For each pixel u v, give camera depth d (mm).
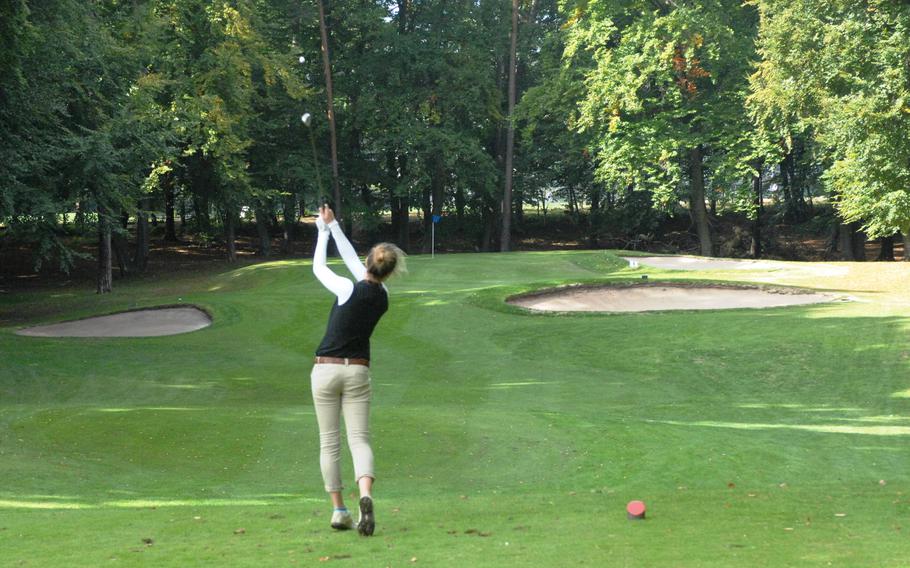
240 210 50000
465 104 51562
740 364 17828
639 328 21719
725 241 55594
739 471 9055
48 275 46250
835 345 18656
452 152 51625
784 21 33719
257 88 49719
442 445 10211
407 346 20891
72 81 27609
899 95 29828
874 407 14125
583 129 47062
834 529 5566
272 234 66250
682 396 15406
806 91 34344
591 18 45688
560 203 81438
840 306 23891
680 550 4719
